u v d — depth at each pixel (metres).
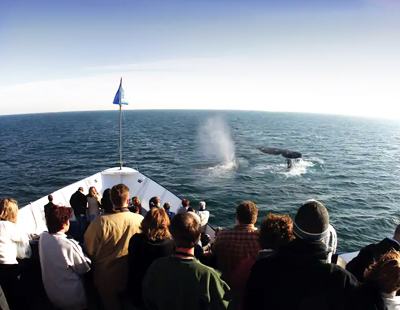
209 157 32.66
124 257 3.78
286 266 2.28
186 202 7.71
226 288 2.66
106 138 55.81
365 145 49.59
